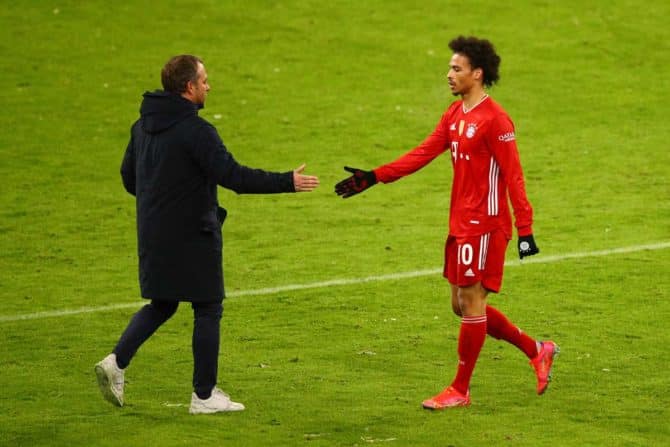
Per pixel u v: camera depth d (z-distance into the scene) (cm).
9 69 7994
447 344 3538
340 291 4284
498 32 8819
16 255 5000
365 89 7812
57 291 4397
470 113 2792
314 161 6594
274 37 8675
